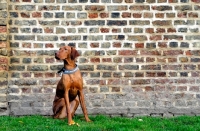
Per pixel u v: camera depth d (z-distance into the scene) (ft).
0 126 16.53
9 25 19.25
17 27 19.26
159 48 19.43
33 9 19.27
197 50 19.40
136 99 19.44
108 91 19.40
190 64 19.47
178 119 18.51
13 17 19.25
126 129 15.94
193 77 19.45
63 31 19.31
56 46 19.31
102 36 19.36
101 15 19.34
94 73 19.36
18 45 19.26
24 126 16.47
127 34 19.38
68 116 16.88
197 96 19.44
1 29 18.99
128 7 19.38
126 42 19.38
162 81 19.44
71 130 15.65
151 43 19.40
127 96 19.44
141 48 19.40
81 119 18.01
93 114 19.34
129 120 18.13
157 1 19.40
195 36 19.45
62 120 17.51
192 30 19.45
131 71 19.40
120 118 18.44
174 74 19.40
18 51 19.26
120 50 19.38
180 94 19.44
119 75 19.40
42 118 18.17
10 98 19.26
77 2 19.31
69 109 16.97
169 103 19.44
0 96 19.04
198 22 19.47
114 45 19.38
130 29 19.38
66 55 17.06
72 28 19.31
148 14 19.39
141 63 19.40
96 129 15.75
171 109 19.43
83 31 19.33
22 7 19.26
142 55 19.39
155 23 19.40
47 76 19.33
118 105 19.43
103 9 19.34
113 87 19.40
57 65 19.33
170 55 19.44
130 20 19.36
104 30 19.34
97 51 19.36
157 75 19.44
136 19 19.38
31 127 16.06
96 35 19.34
